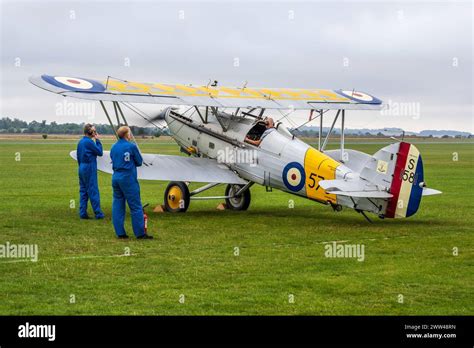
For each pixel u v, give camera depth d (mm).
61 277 9742
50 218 15695
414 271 10305
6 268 10258
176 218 16297
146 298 8750
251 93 17609
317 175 15492
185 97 16016
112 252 11602
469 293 9109
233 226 14875
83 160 15500
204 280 9680
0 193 22094
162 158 17234
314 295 8961
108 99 14891
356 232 14016
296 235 13609
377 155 14469
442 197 21609
